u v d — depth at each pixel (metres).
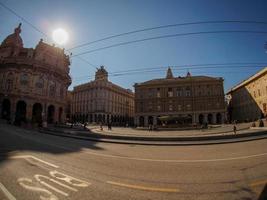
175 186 6.23
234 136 20.14
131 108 117.75
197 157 11.17
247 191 5.67
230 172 7.69
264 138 19.23
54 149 13.70
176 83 79.38
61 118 62.28
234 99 81.06
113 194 5.55
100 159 10.54
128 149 15.05
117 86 107.12
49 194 5.48
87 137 24.09
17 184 6.21
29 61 52.81
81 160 10.12
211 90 75.88
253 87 64.50
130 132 36.31
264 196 5.28
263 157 10.28
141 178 7.10
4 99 50.53
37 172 7.57
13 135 22.77
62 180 6.70
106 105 97.25
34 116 54.38
